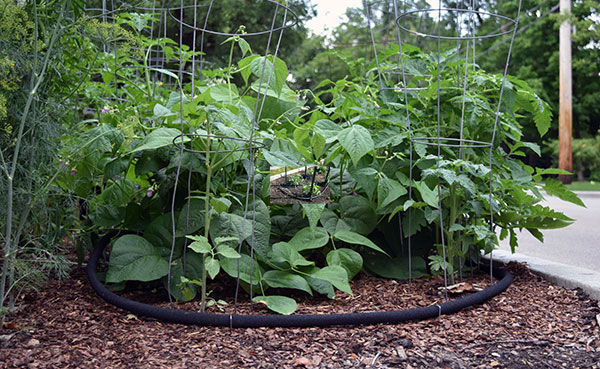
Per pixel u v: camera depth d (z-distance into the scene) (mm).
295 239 3535
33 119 2729
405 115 3855
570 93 21719
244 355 2479
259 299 3045
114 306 3119
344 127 3629
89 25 2994
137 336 2678
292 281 3227
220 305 3172
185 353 2490
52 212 3645
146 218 3738
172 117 3186
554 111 27188
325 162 3508
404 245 4039
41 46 2797
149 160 3279
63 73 3127
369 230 3764
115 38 3098
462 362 2488
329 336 2734
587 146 24875
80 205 3963
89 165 3465
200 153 3121
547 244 7148
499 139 3773
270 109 3787
